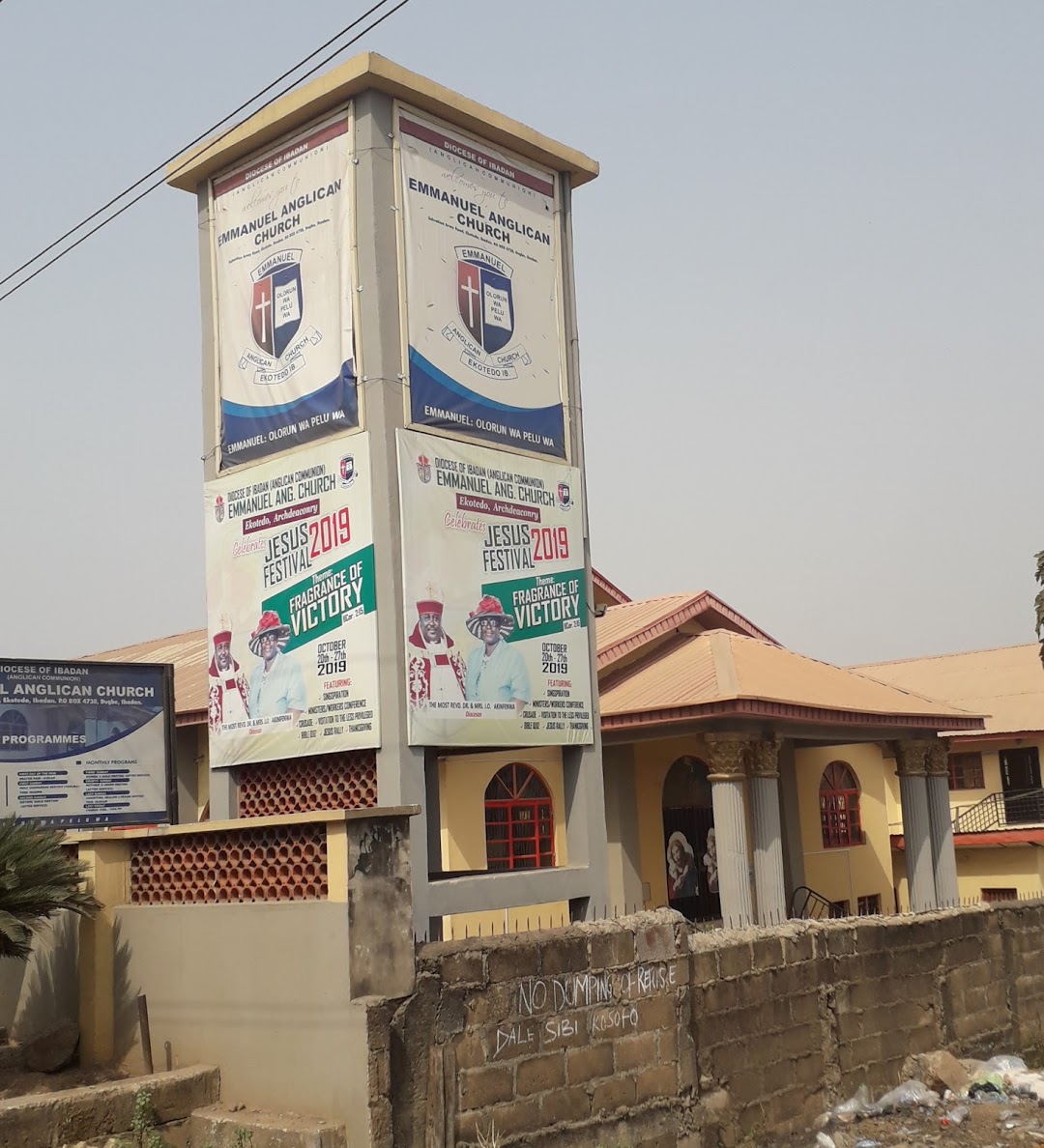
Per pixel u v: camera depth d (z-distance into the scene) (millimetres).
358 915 9156
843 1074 13375
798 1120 12609
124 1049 10516
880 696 24938
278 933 9508
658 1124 11016
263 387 14609
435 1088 9320
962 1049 15203
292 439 14211
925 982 14922
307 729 13602
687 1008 11586
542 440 15102
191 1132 9320
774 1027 12633
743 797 21188
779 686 22016
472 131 14922
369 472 13406
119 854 10977
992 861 32156
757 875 20953
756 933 12781
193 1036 10000
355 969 9055
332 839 9312
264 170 14906
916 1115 13250
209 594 14836
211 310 15320
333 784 13742
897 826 35062
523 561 14523
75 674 14898
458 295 14430
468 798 21688
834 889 27844
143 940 10547
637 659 24766
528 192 15531
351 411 13672
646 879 23844
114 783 14961
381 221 13766
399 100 14188
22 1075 10359
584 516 15430
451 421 14047
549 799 23109
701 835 25453
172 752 15484
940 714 25031
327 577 13648
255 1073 9516
